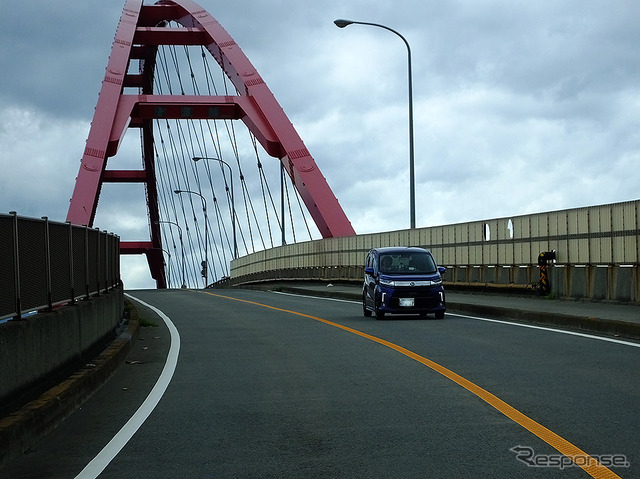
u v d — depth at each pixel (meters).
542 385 8.66
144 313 22.83
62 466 5.82
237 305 26.39
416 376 9.59
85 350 10.98
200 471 5.53
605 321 14.18
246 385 9.32
